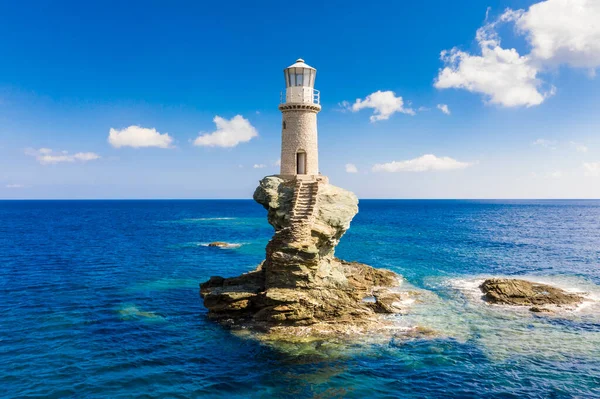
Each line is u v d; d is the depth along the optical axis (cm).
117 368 2603
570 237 9294
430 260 6228
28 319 3447
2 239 8706
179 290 4472
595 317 3469
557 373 2556
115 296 4194
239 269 5772
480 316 3506
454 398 2292
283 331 3119
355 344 2952
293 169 4141
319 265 3500
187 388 2378
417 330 3184
